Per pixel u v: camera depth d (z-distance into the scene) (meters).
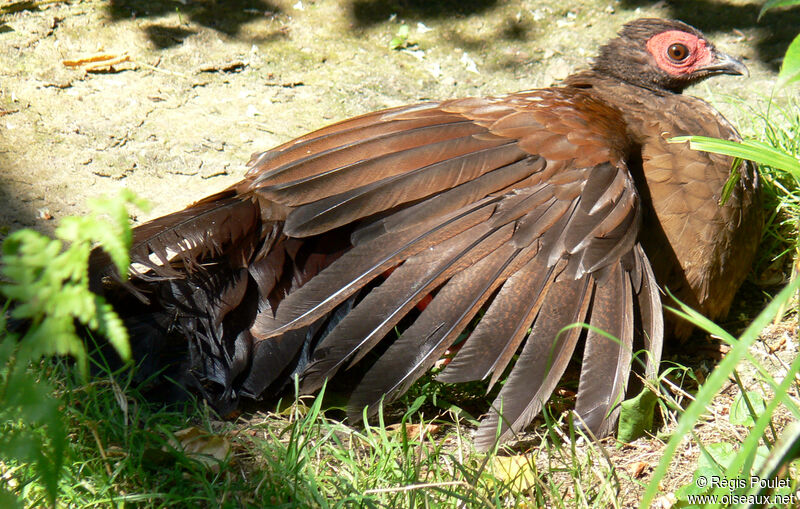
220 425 5.39
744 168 6.33
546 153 5.73
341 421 5.47
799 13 11.37
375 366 5.11
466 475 4.66
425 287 5.27
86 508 4.32
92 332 5.42
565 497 4.87
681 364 6.24
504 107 6.18
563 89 6.99
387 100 9.85
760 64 10.45
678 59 7.56
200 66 10.20
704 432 5.43
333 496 4.71
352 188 5.59
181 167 8.58
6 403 2.44
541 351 5.08
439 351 5.12
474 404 5.80
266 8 11.35
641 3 11.73
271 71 10.25
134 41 10.48
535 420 5.61
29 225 7.61
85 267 2.49
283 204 5.60
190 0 11.35
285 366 5.39
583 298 5.23
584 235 5.35
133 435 4.79
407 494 4.61
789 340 6.42
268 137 9.10
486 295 5.24
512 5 11.62
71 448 4.53
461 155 5.72
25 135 8.84
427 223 5.50
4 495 2.66
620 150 5.94
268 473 4.70
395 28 11.16
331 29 11.09
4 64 9.81
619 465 5.15
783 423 5.38
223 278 5.57
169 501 4.45
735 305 6.95
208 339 5.45
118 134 8.98
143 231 5.45
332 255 5.85
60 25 10.59
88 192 8.12
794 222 7.20
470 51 10.83
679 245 6.05
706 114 6.99
